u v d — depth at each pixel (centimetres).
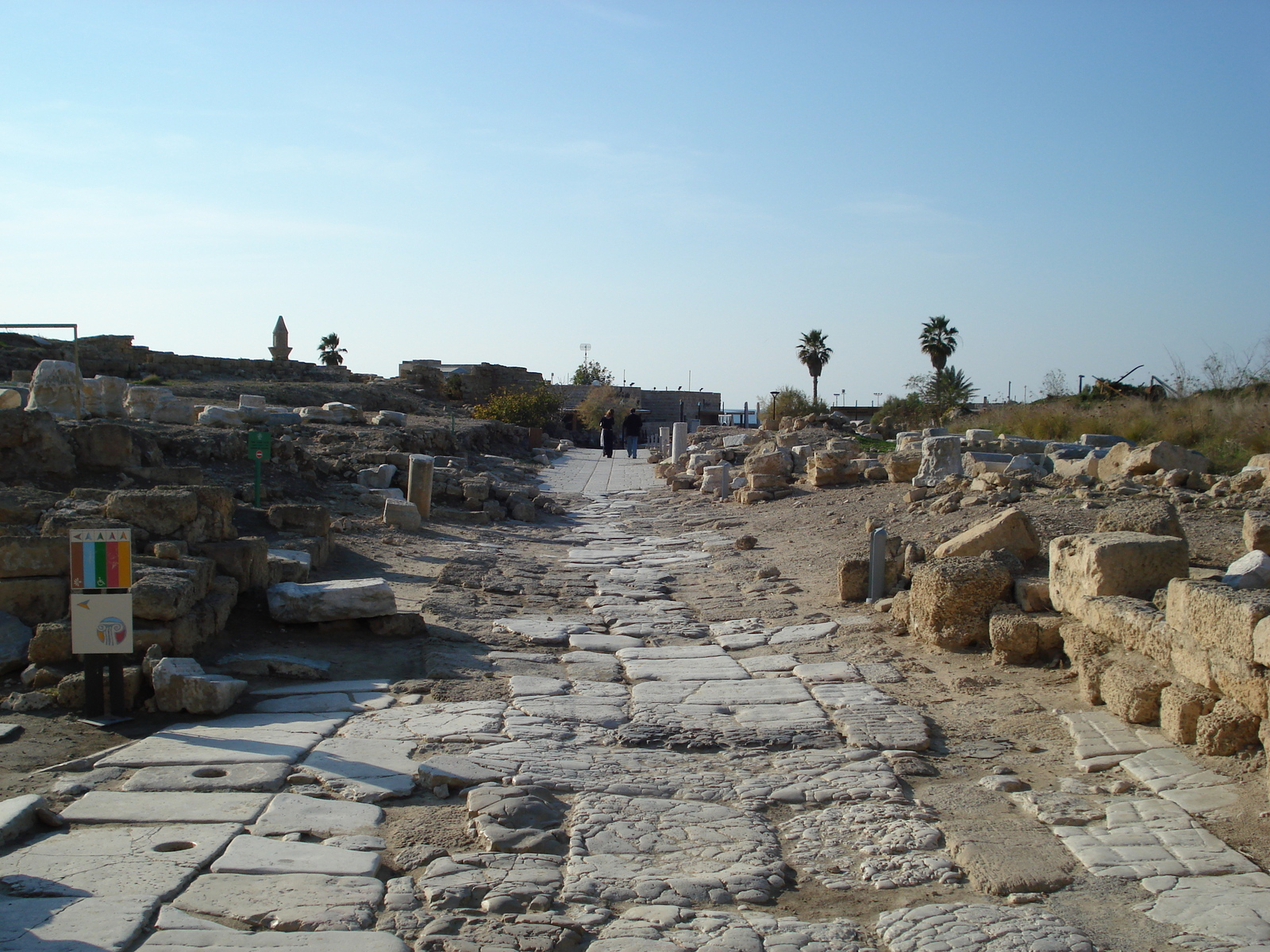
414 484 1725
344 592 887
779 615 1042
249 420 2170
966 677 773
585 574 1329
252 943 365
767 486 2038
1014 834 486
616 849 468
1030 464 1733
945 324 5612
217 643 804
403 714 677
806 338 6278
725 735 648
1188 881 429
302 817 490
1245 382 2338
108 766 558
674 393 6894
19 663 711
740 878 437
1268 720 522
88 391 1784
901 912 407
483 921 391
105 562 639
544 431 4612
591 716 686
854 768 585
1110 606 693
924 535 1351
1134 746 596
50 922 372
